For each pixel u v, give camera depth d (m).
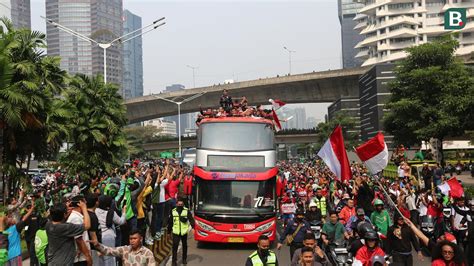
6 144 20.20
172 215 14.02
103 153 29.59
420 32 118.56
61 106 22.22
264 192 16.88
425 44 38.22
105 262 9.40
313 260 7.64
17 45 20.33
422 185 25.11
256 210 16.70
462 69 37.47
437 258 6.78
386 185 20.70
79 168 28.70
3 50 19.67
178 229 13.78
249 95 82.06
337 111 84.25
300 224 11.30
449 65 37.72
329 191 24.42
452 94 35.88
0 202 20.55
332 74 78.62
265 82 79.38
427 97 36.56
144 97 84.38
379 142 10.21
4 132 19.97
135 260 7.47
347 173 12.20
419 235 7.40
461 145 62.88
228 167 17.11
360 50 135.25
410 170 27.20
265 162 17.25
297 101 82.69
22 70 19.77
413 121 36.81
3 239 8.50
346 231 11.27
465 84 36.09
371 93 70.00
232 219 16.55
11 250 8.92
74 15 130.62
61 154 30.03
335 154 12.29
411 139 38.62
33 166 58.78
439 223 14.25
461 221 13.60
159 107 85.69
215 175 16.86
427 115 36.41
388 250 10.04
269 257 7.77
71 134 25.84
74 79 29.14
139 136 103.12
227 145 17.52
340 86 81.06
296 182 28.05
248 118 18.31
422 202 16.33
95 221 8.22
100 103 29.72
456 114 35.53
